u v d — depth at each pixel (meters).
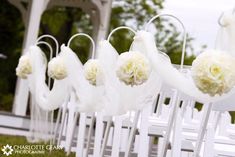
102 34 18.39
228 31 4.53
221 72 4.29
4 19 29.36
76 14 30.33
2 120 16.14
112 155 7.16
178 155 6.03
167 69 4.95
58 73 9.28
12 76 29.66
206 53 4.38
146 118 6.55
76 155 9.16
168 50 35.03
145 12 34.00
